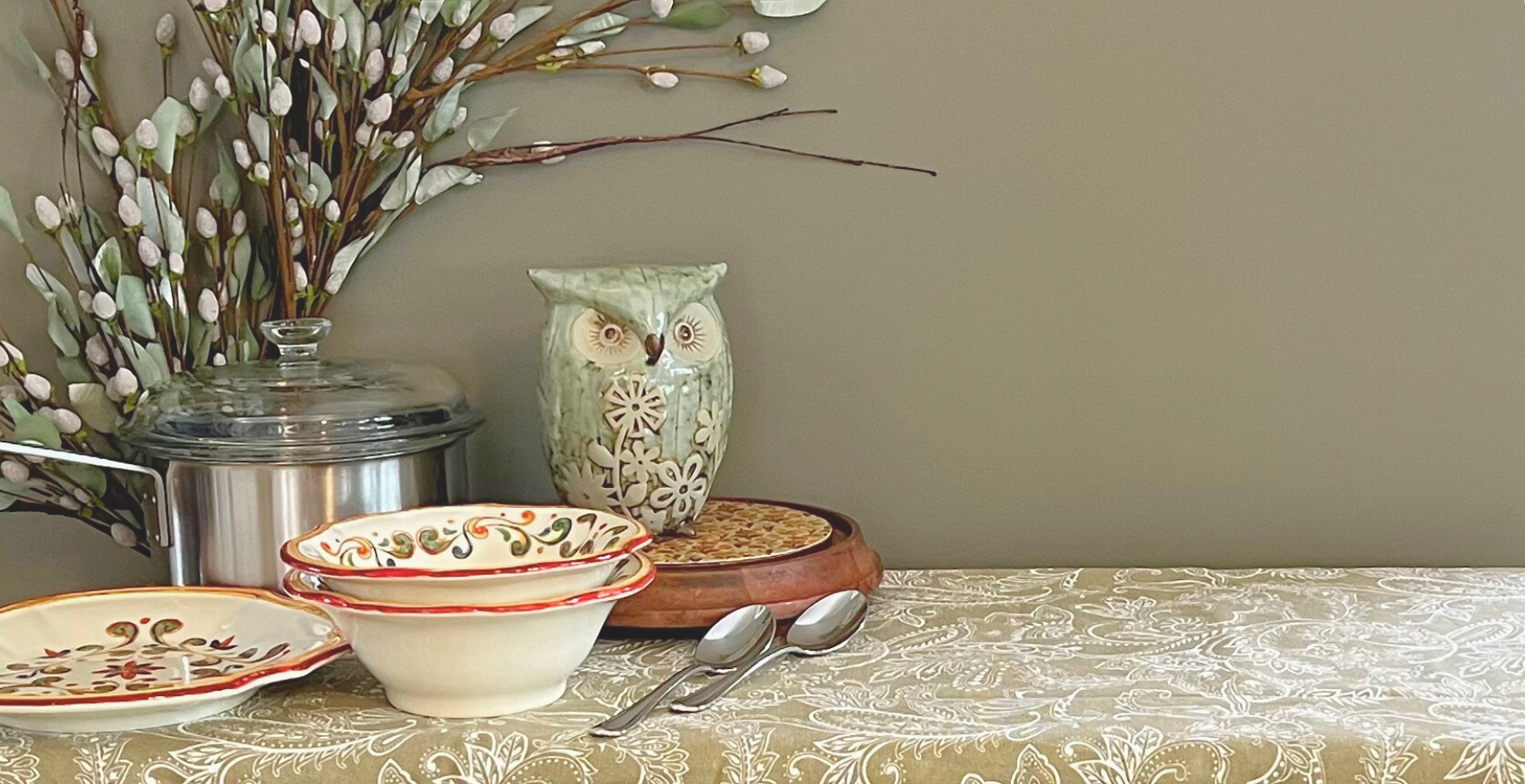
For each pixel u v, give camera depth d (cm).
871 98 106
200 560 89
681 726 69
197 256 107
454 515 83
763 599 85
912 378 108
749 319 108
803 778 66
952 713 71
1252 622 88
